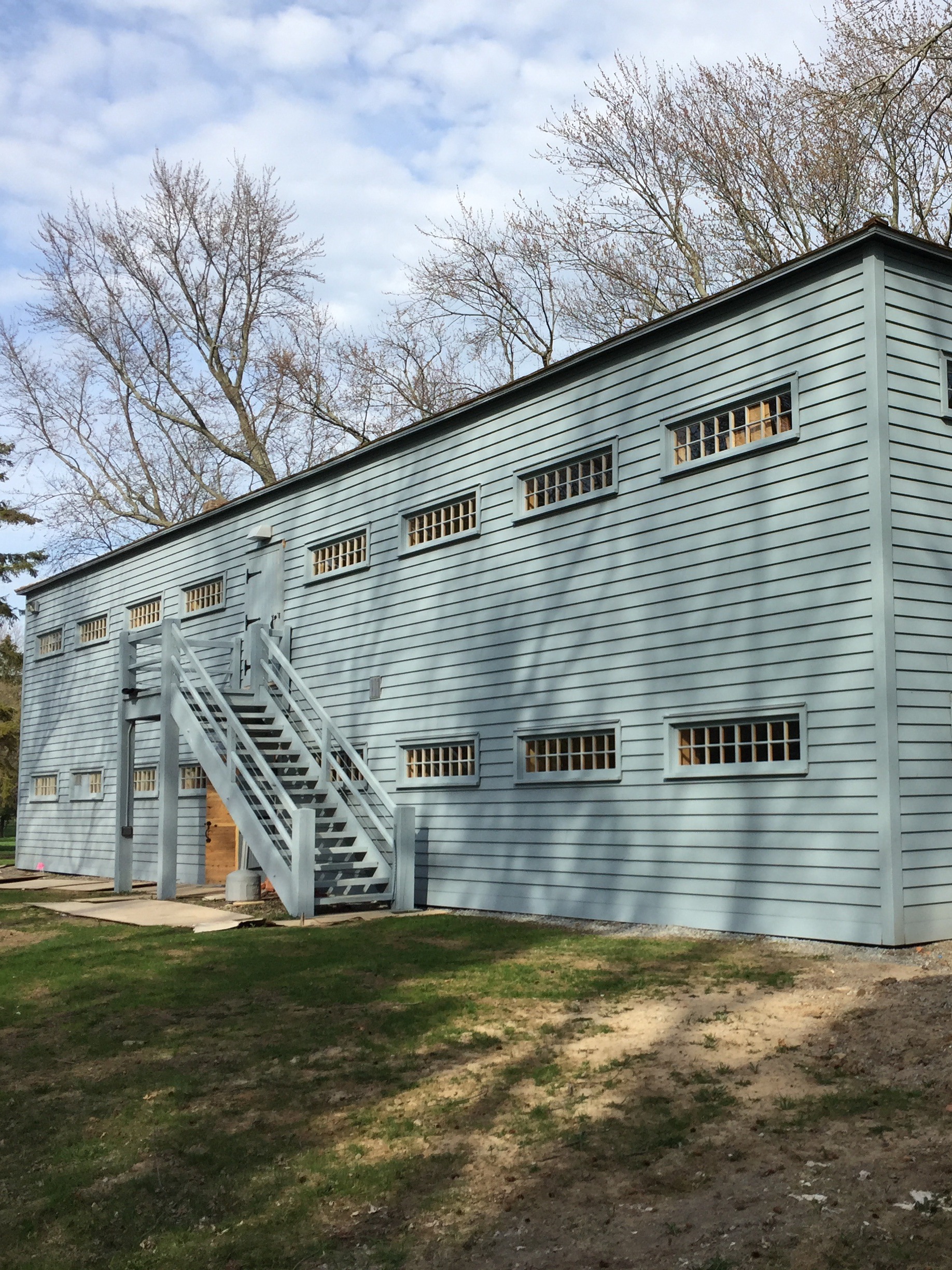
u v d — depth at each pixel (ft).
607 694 43.04
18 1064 25.26
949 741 34.30
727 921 37.52
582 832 43.88
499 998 29.25
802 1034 23.97
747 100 82.28
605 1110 20.44
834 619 34.65
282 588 64.69
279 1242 16.19
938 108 64.90
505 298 101.09
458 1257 15.56
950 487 35.55
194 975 33.99
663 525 41.14
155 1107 21.83
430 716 52.54
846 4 72.13
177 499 130.11
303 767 56.34
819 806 34.68
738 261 85.61
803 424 36.22
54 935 44.42
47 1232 16.75
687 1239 15.42
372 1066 23.91
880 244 34.65
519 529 48.11
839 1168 17.07
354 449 58.03
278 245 119.75
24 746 98.84
